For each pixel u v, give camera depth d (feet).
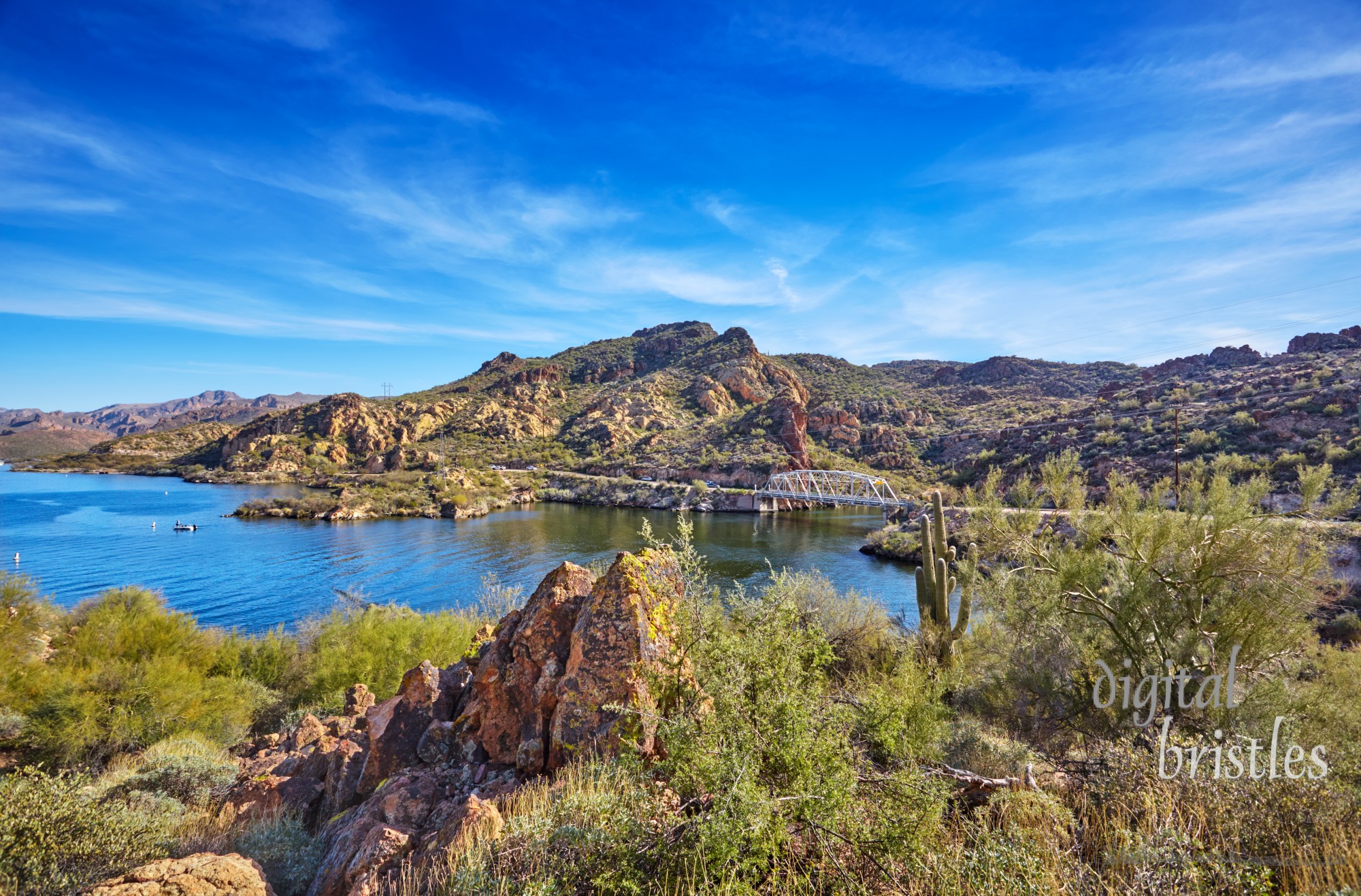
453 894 8.71
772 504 307.37
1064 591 22.94
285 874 12.03
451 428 513.45
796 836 9.43
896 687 16.61
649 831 8.91
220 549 169.78
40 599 46.96
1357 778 12.35
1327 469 21.09
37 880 11.09
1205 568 20.70
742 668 10.95
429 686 16.03
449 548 175.42
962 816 10.58
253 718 34.96
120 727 26.53
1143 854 8.76
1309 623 20.48
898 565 141.79
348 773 15.33
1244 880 8.55
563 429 530.27
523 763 13.58
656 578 14.92
